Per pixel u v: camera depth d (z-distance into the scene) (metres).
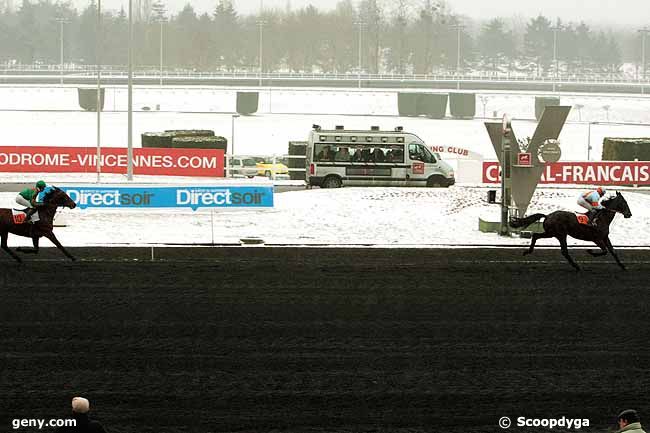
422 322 34.03
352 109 174.50
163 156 82.56
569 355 30.42
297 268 43.31
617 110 177.38
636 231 55.19
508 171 53.47
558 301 37.22
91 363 29.06
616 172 78.56
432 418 25.09
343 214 58.50
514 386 27.59
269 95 175.88
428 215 58.28
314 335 32.31
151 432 23.92
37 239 42.78
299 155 88.69
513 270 43.28
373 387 27.33
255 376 28.09
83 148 82.56
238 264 44.16
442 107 158.12
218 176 83.44
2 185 73.50
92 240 51.00
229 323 33.62
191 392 26.70
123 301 36.41
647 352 30.78
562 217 43.12
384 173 71.81
